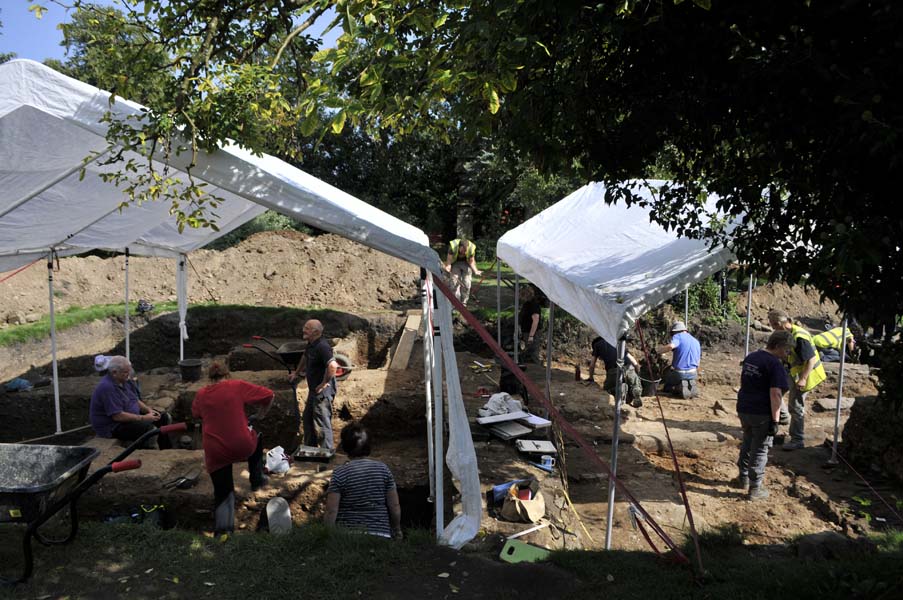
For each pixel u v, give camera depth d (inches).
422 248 210.8
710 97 157.0
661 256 242.5
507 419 323.3
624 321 195.9
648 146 181.6
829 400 419.5
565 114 175.5
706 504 274.1
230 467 238.4
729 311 581.0
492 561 183.5
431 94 150.2
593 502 271.1
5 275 590.9
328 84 146.1
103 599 153.6
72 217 342.3
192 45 195.8
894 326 144.1
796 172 148.7
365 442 211.0
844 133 127.5
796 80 134.3
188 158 197.0
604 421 379.2
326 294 658.2
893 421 297.6
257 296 657.6
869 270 131.0
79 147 242.5
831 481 298.8
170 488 266.4
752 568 184.4
